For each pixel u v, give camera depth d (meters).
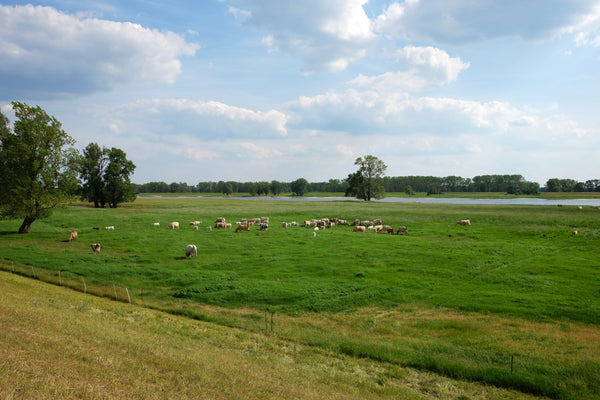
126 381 10.51
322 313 22.86
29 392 8.62
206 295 25.98
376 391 13.19
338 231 58.28
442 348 17.38
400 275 30.58
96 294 26.20
